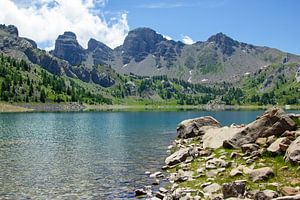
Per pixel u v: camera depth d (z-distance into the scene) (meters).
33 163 44.44
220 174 29.45
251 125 38.44
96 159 47.59
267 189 23.42
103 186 32.50
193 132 62.69
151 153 53.06
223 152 37.25
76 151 55.22
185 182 30.12
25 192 30.45
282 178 25.20
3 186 32.53
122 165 43.06
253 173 26.33
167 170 39.09
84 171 39.47
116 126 115.75
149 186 31.89
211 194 24.83
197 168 34.59
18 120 145.75
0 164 43.56
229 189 23.17
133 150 56.41
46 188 31.83
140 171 39.31
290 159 27.42
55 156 50.09
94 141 69.88
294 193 21.77
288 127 36.31
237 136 38.72
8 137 76.88
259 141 35.72
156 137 78.44
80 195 29.44
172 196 26.03
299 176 24.95
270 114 37.94
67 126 114.38
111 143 66.44
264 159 30.25
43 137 77.62
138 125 120.75
